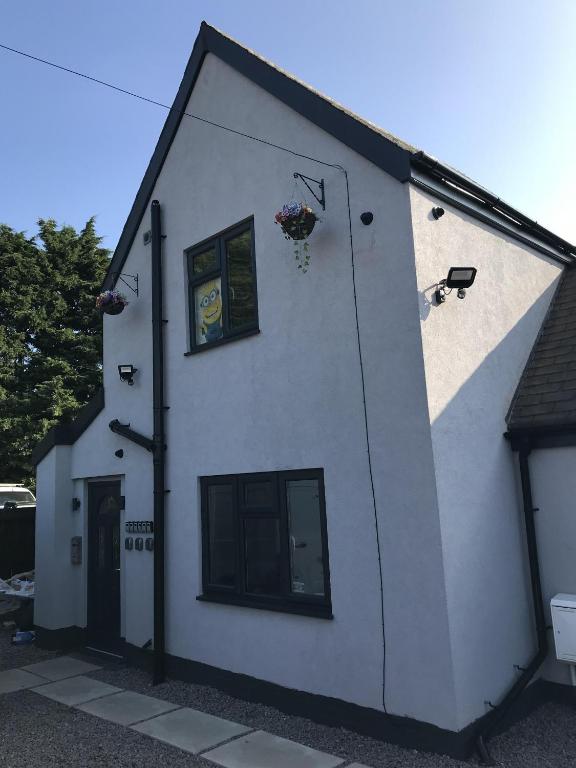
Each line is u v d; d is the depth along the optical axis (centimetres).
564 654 528
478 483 535
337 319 569
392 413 517
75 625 883
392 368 521
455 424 521
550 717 535
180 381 738
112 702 627
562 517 569
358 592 522
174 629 703
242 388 655
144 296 821
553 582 568
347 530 536
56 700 642
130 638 768
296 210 555
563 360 630
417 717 474
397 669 489
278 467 605
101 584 847
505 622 532
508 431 592
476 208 609
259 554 625
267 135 664
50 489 908
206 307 735
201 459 695
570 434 563
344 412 553
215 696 628
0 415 2039
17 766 479
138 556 770
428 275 527
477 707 475
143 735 534
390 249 532
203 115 756
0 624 1020
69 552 894
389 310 528
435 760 452
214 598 655
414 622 483
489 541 532
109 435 845
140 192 844
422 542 486
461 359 547
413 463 498
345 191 575
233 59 715
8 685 704
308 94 617
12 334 2217
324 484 562
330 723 530
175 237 778
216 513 682
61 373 2202
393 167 532
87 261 2466
